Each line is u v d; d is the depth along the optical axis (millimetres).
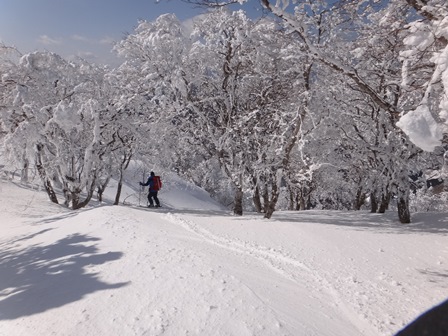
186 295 4887
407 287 6664
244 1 6559
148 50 16391
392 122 12492
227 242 9367
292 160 17859
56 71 17609
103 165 19656
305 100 12477
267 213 14117
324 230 11328
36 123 16203
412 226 12570
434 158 14445
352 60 12172
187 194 40969
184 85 15648
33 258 7301
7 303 5180
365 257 8531
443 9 4914
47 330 4223
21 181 24922
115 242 7559
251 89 16578
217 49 15547
